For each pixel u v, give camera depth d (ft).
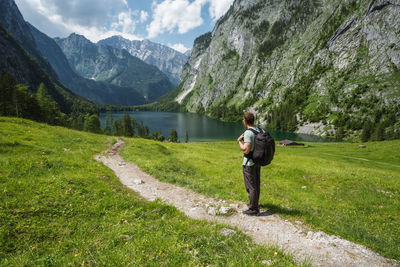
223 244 15.71
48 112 332.60
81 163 45.44
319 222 22.52
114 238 16.02
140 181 40.34
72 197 24.64
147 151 82.02
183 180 42.22
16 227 16.99
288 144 352.49
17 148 51.44
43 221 18.80
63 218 19.79
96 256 13.33
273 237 19.12
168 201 30.14
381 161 207.00
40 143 64.54
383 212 30.68
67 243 15.69
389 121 576.61
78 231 17.89
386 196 37.93
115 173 46.01
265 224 21.94
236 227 19.93
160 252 13.67
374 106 650.84
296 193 40.52
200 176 51.70
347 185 46.39
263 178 52.49
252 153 21.93
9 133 70.64
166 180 42.75
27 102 286.25
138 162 59.57
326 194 41.04
